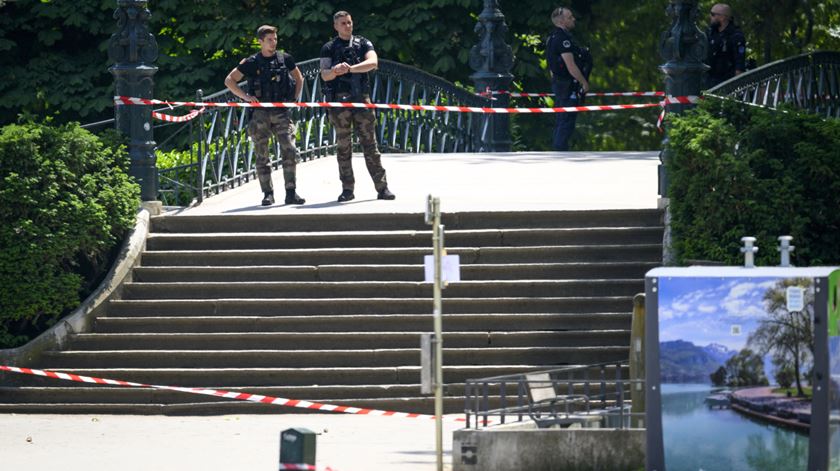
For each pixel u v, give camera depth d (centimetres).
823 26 10775
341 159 6047
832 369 3403
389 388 4966
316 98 7519
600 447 3803
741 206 5053
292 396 4956
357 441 4278
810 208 5084
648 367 3453
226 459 4025
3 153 5341
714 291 3422
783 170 5131
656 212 5578
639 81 11062
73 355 5166
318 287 5362
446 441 4272
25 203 5331
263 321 5247
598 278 5344
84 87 9538
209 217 5769
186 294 5438
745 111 5331
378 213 5681
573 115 8012
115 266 5475
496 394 4934
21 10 9569
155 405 4928
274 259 5538
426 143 8619
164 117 5969
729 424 3409
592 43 10900
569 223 5603
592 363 5022
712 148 5131
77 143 5509
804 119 5181
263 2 10019
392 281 5378
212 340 5203
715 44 7138
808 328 3362
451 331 5166
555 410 4153
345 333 5156
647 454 3456
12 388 5050
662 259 5381
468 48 10019
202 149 6438
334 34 9906
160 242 5706
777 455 3381
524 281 5288
